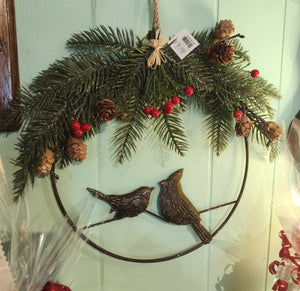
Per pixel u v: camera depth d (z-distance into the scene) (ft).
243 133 2.09
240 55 2.17
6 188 1.77
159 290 2.42
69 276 2.13
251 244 2.59
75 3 1.92
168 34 2.10
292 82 2.45
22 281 1.78
